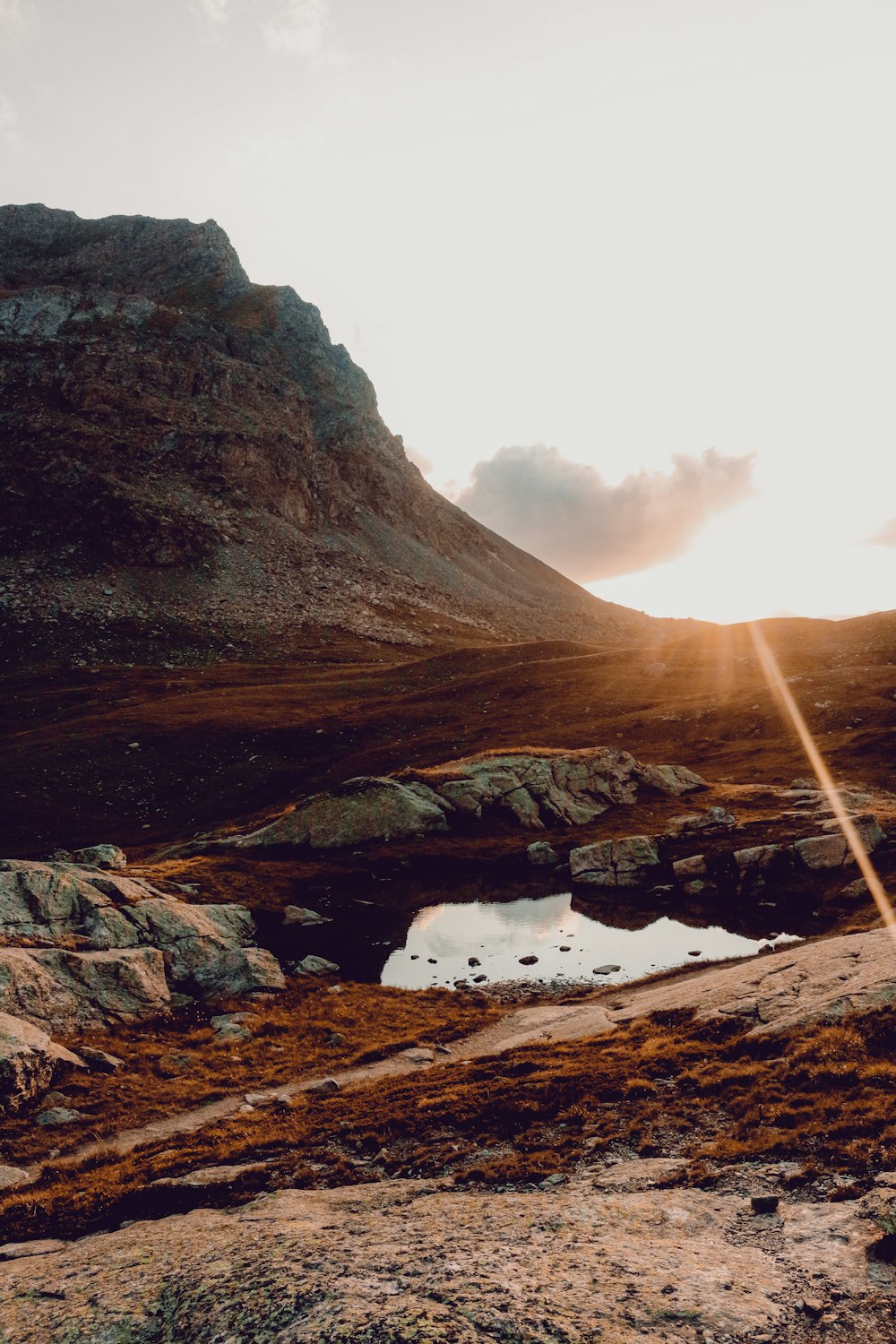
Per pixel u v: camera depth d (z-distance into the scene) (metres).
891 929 34.09
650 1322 10.70
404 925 55.75
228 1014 39.44
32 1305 13.53
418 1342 10.27
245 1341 11.04
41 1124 26.75
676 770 85.94
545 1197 16.14
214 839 80.19
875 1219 12.87
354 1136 22.16
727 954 44.97
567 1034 31.62
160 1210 18.66
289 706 144.62
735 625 183.88
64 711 145.50
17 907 43.12
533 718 127.88
